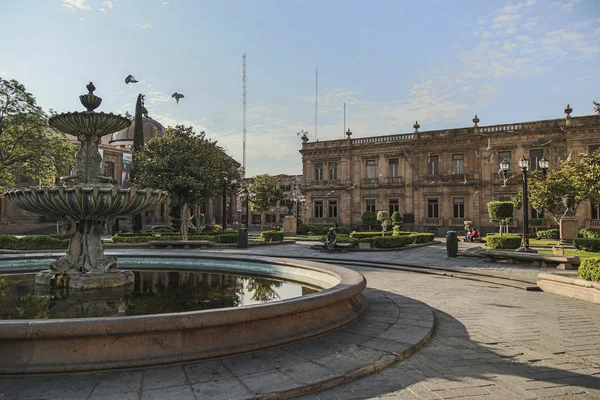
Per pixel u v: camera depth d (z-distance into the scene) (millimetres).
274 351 4699
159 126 61469
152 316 4172
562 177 27156
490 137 40062
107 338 4066
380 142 45469
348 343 5090
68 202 7320
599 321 6793
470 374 4348
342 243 21328
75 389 3586
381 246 22469
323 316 5633
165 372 3996
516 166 38750
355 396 3771
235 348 4496
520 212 38438
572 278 9344
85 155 8953
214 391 3619
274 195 54969
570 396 3803
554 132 37312
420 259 17188
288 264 9836
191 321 4242
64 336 3914
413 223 43438
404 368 4508
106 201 7395
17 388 3590
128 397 3465
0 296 6992
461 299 8789
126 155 42125
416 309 7172
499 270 13305
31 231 42406
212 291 7738
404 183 44062
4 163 25672
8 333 3803
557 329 6266
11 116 24359
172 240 25250
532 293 9664
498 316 7160
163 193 8508
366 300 7539
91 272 7848
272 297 7168
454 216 41969
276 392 3639
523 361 4781
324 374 4070
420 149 43500
